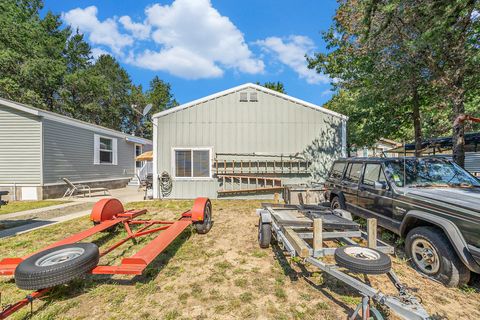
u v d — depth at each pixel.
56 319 2.33
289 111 9.30
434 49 5.30
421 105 8.94
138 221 4.95
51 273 2.33
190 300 2.64
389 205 3.85
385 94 7.46
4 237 4.79
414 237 3.23
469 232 2.62
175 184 9.23
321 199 6.48
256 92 9.27
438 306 2.46
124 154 15.55
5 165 9.28
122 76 39.91
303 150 9.30
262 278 3.10
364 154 19.00
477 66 5.12
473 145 11.99
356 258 2.26
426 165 4.17
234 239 4.65
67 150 10.70
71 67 31.73
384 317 2.27
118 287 2.89
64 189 10.45
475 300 2.57
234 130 9.25
